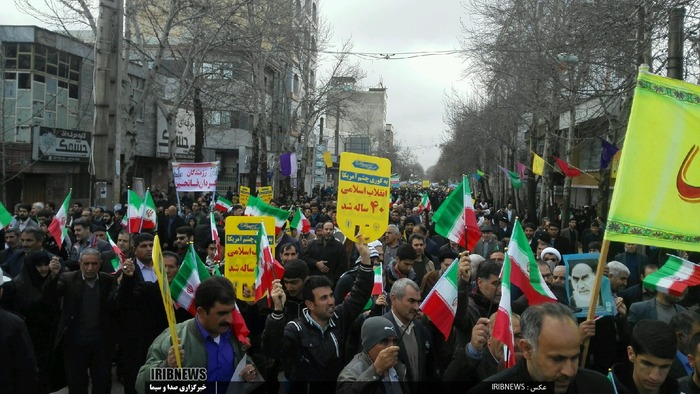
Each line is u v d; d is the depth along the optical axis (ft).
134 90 103.14
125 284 21.89
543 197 84.58
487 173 176.76
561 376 10.28
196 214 59.72
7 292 23.36
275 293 16.90
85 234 35.29
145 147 112.98
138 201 35.12
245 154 125.59
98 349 22.67
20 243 31.32
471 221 22.12
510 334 13.91
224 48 81.00
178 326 14.20
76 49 88.89
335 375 16.67
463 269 20.24
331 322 17.20
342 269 35.19
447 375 14.84
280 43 91.71
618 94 45.52
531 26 73.56
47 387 24.48
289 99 132.98
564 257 20.16
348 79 121.90
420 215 59.41
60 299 24.26
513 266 17.62
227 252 24.13
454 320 17.72
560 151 109.60
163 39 60.18
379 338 13.82
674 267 20.31
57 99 85.92
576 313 19.58
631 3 41.11
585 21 46.42
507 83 89.92
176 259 22.82
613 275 23.56
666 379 13.53
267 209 35.42
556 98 70.64
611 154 57.88
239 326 14.85
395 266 25.45
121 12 42.68
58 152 83.15
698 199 14.58
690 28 40.75
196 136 85.56
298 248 35.29
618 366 14.35
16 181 79.46
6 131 76.95
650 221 14.39
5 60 79.61
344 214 22.67
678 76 29.50
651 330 12.87
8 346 15.97
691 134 14.74
